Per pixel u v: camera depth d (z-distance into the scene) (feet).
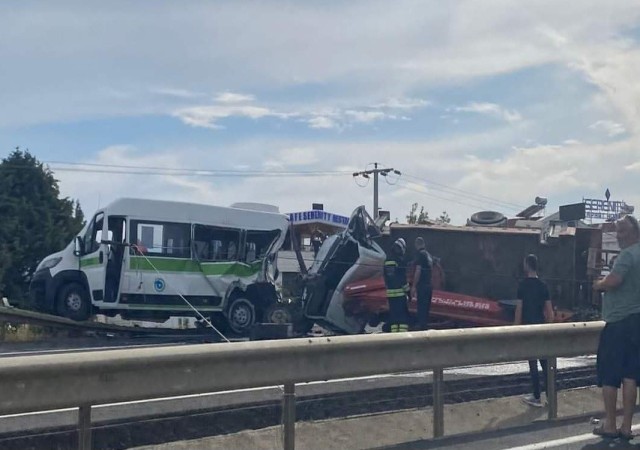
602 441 27.99
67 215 111.86
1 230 106.32
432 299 69.87
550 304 37.63
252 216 77.15
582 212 91.45
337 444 27.40
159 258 73.05
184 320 74.33
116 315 73.15
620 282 28.07
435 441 27.99
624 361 28.09
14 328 67.41
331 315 71.00
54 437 24.71
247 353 24.54
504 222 79.87
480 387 34.50
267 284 77.10
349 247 70.95
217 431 27.48
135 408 27.45
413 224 73.20
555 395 32.30
